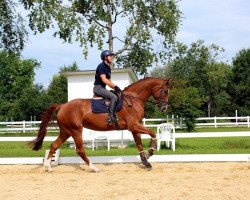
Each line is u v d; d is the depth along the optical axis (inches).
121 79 702.5
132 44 1194.0
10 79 2529.5
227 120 1515.7
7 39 1070.4
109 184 320.8
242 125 1187.3
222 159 433.4
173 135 539.2
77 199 270.8
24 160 454.0
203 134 519.2
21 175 385.4
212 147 589.3
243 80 2001.7
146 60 1219.2
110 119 394.6
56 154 444.5
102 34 1084.5
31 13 1048.8
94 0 1087.0
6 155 525.3
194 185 306.8
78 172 402.3
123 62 1295.5
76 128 404.8
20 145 707.4
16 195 287.9
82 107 406.3
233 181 320.2
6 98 2466.8
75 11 1121.4
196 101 743.1
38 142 418.6
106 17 1101.1
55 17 1029.2
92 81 712.4
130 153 503.8
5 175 387.5
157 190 291.1
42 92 2073.1
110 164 438.6
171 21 1139.3
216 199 260.1
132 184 317.4
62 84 2108.8
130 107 399.2
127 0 1105.4
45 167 430.6
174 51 1227.2
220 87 2007.9
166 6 1138.7
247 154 431.2
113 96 395.5
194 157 435.8
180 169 403.9
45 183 335.6
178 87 753.0
